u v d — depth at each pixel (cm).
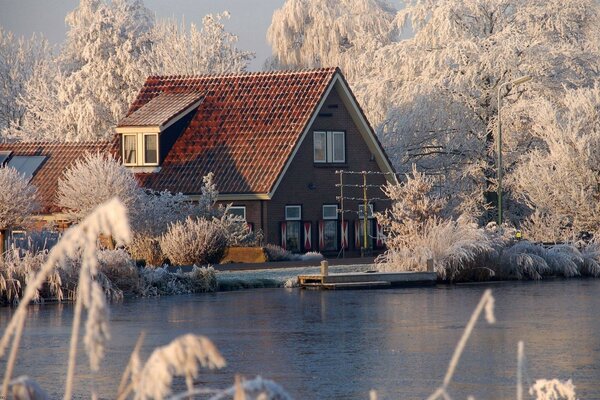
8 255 6912
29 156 11738
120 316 5928
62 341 4834
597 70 12962
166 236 8888
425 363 4125
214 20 16438
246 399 1023
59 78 15775
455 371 3912
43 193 11044
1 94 16925
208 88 11706
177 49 16162
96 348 889
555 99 12656
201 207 9725
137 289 7275
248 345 4678
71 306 6575
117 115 15538
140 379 949
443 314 6000
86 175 9406
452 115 12775
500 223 10500
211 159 10912
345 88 11231
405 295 7350
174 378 3831
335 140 11238
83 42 16675
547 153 11331
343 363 4128
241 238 9694
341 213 11188
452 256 8675
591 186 10550
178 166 10950
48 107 15775
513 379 3712
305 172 10925
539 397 1461
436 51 13025
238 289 7850
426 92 12794
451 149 12744
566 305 6569
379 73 13850
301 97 11181
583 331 5147
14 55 17038
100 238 9125
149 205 9231
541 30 13150
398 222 9606
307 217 10900
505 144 12675
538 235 10694
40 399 1108
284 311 6181
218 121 11281
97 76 15875
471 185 12838
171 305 6581
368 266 9312
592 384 3584
